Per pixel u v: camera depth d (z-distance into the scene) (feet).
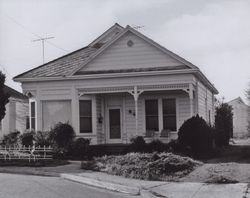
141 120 92.22
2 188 47.42
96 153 85.76
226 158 75.15
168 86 86.33
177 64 86.33
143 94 92.32
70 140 85.76
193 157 76.59
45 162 72.74
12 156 77.51
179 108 90.58
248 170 53.78
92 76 88.94
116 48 89.45
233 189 44.01
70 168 66.28
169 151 80.07
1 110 81.30
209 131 85.92
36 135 86.63
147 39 87.30
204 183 48.52
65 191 46.14
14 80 93.45
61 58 99.55
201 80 97.14
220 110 136.26
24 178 56.95
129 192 46.78
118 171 57.52
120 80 88.53
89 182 53.47
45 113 92.84
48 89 92.43
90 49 103.81
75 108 90.63
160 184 48.98
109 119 94.48
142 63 88.07
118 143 93.35
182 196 42.29
